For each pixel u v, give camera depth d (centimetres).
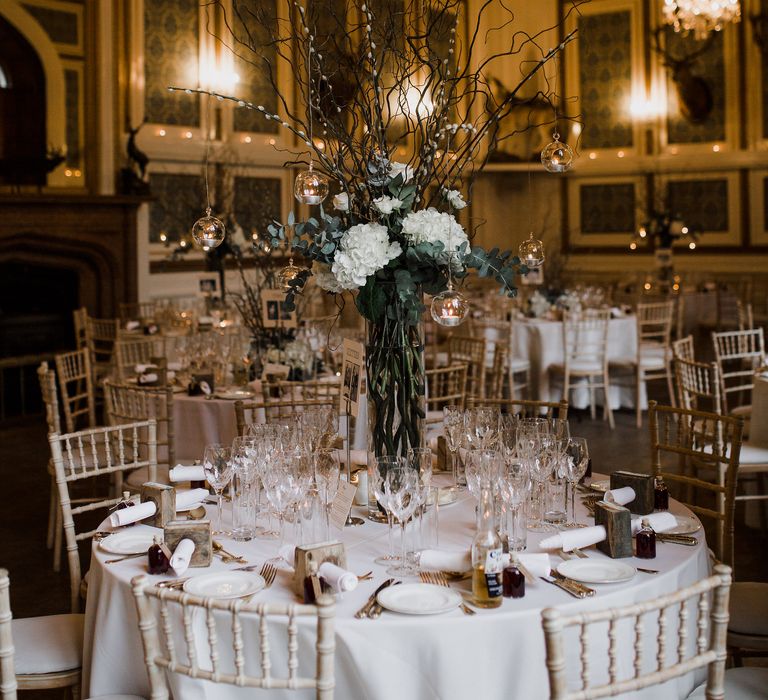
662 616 183
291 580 239
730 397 927
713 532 507
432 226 268
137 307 992
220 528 284
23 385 882
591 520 284
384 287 278
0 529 551
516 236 1534
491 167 1415
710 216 1395
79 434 339
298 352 536
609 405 810
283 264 762
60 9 977
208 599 187
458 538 271
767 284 1349
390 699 210
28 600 442
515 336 862
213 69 1102
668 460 680
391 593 226
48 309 1005
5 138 963
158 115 1065
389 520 262
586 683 176
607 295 1147
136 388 466
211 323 866
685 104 1384
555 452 278
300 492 261
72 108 996
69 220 956
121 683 241
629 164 1430
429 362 837
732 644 274
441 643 210
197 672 191
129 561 254
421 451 270
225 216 1047
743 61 1340
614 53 1423
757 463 474
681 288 1214
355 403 302
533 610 215
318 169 305
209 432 503
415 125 294
